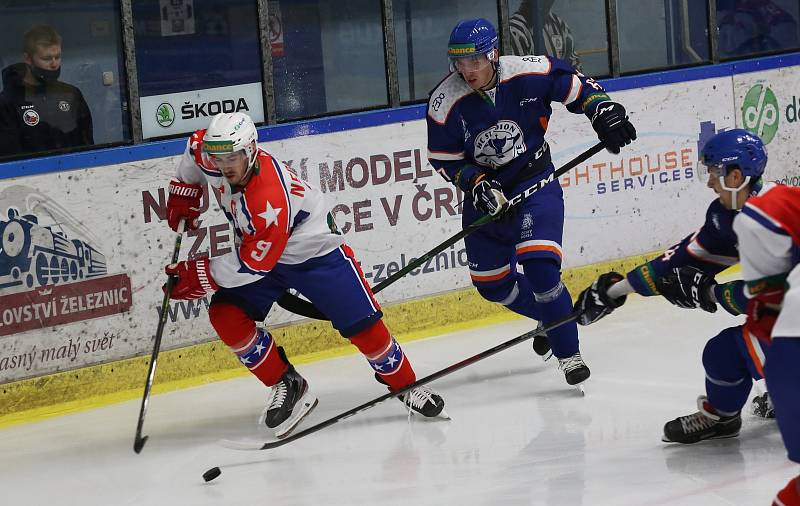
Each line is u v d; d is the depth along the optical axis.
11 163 9.80
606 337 10.84
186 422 9.41
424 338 11.48
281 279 8.59
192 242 10.63
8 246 9.82
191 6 10.76
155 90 10.69
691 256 7.17
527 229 9.15
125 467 8.45
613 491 7.14
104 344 10.30
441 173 9.41
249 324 8.62
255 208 7.98
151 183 10.45
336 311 8.59
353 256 8.74
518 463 7.80
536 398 9.27
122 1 10.40
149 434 9.16
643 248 13.02
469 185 9.01
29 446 9.09
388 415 9.14
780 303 6.03
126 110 10.58
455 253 11.96
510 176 9.23
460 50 8.67
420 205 11.72
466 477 7.62
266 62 11.14
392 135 11.55
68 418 9.73
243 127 7.83
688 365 9.81
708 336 10.63
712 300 6.82
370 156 11.45
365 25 11.62
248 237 8.11
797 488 5.57
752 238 5.79
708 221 7.13
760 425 8.15
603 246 12.74
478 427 8.66
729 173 6.75
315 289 8.54
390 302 11.62
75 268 10.13
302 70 11.38
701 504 6.83
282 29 11.22
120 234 10.32
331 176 11.27
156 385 10.48
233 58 11.04
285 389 8.70
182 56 10.78
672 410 8.68
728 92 13.45
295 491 7.63
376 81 11.77
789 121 13.98
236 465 8.27
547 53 12.59
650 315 11.52
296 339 11.14
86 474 8.37
